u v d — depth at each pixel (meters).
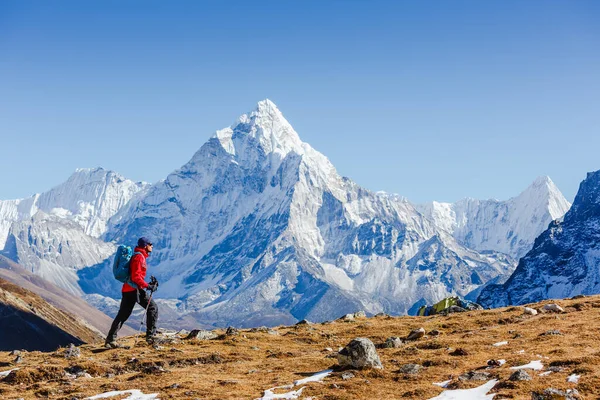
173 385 24.91
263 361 30.12
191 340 35.03
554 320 35.47
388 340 32.56
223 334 37.50
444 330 36.78
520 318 37.72
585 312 37.28
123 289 32.84
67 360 30.30
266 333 38.44
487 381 23.81
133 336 36.62
